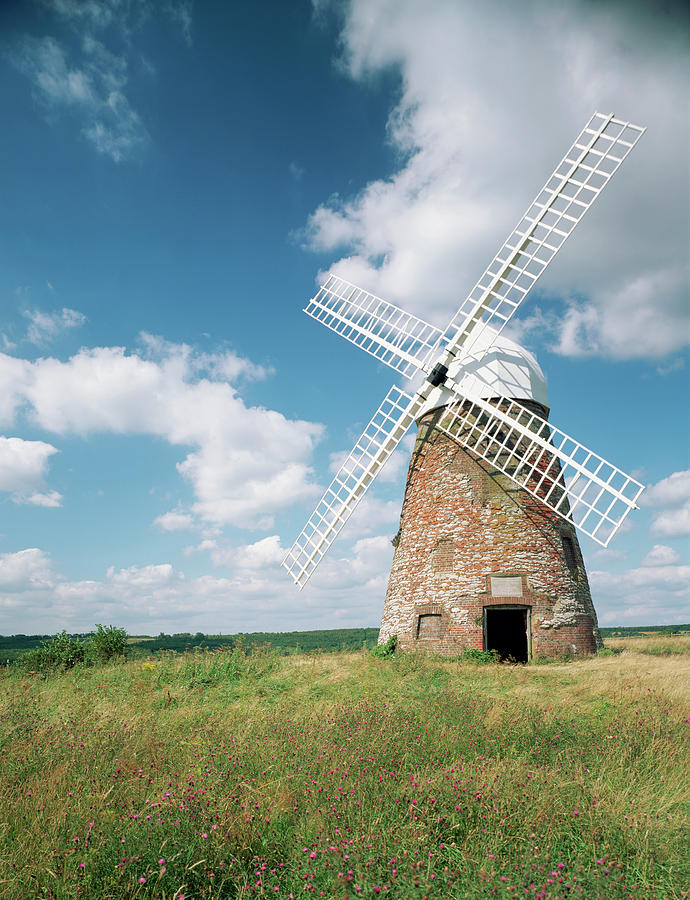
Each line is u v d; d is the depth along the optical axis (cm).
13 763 809
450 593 2248
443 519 2356
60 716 1313
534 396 2445
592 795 647
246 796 650
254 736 974
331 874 484
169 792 635
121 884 482
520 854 523
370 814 602
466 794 630
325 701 1465
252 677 1830
